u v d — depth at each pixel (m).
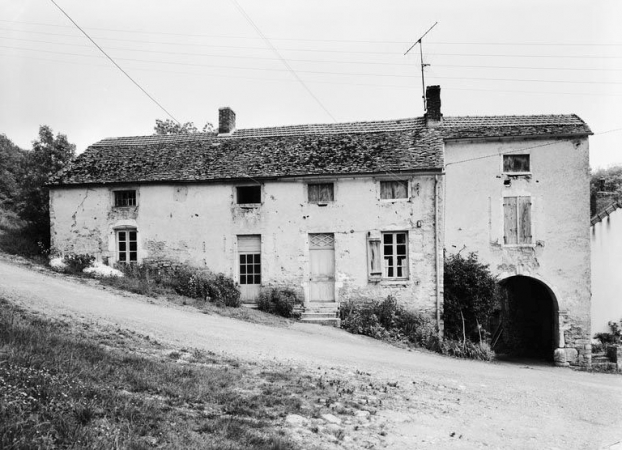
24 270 17.09
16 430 4.83
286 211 19.12
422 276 18.19
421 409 8.38
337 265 18.70
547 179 19.19
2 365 6.38
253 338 12.94
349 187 18.84
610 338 20.31
